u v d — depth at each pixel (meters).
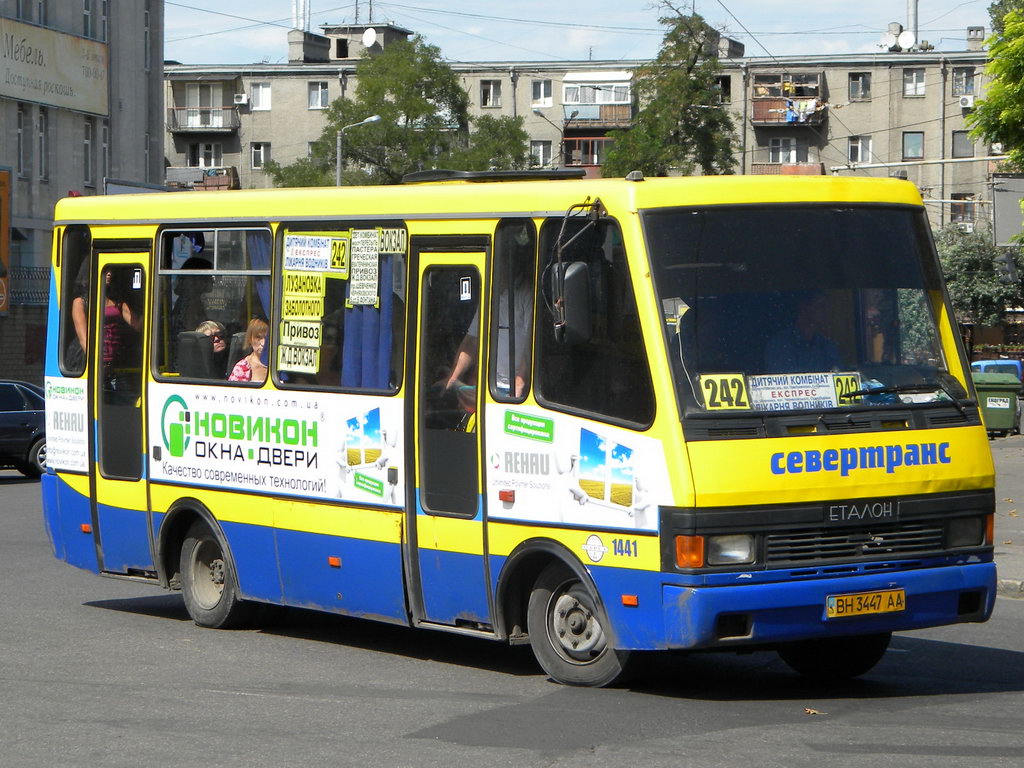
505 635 17.30
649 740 14.27
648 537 15.44
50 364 23.86
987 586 16.44
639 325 15.68
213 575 21.62
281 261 20.22
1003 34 44.97
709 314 15.73
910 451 16.00
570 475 16.30
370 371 18.81
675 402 15.35
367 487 18.77
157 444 21.95
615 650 16.39
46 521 24.00
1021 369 84.94
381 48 176.12
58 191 92.94
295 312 19.95
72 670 18.19
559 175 18.05
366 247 18.97
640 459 15.54
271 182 164.62
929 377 16.44
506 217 17.23
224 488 20.89
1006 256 55.69
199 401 21.27
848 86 156.75
